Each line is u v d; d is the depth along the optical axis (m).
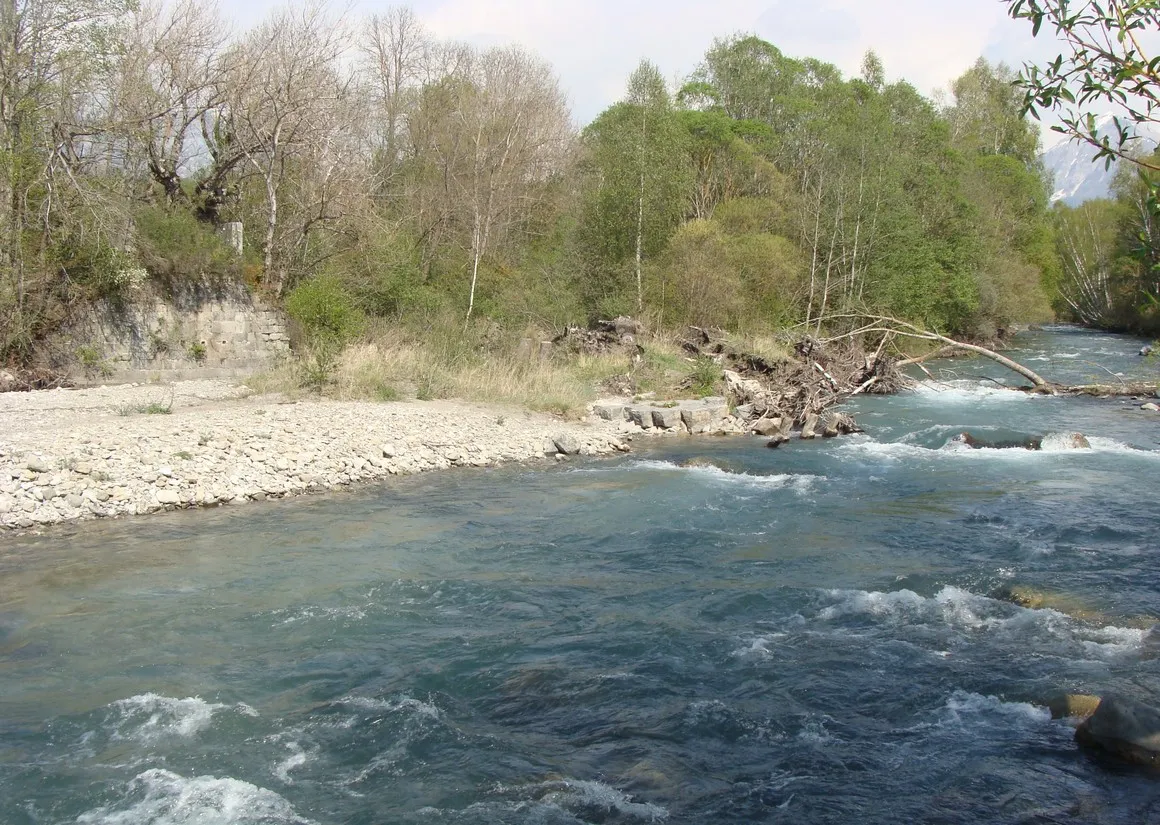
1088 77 5.26
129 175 31.42
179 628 10.36
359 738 7.98
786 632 10.24
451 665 9.47
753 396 27.14
